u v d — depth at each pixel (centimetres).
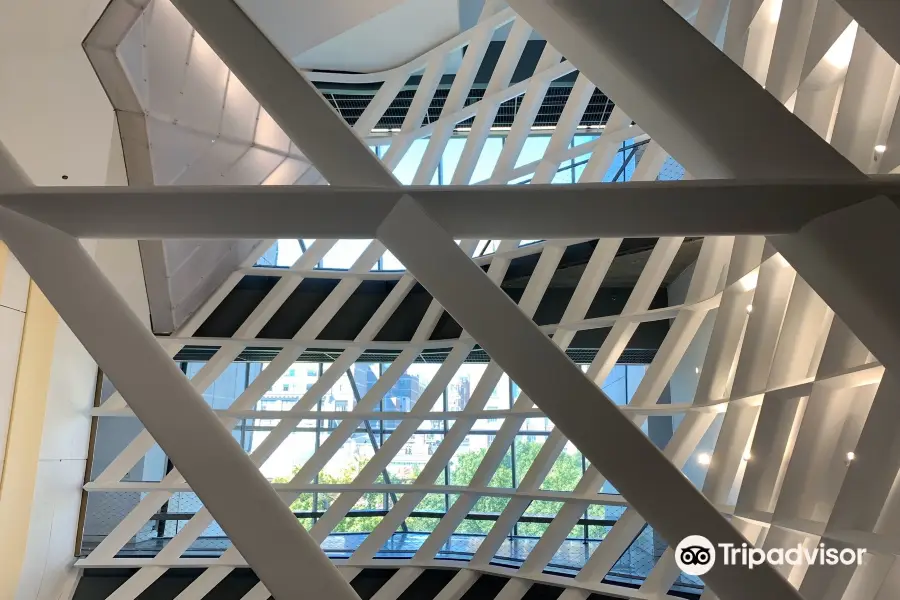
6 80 609
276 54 188
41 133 676
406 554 1269
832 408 525
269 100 188
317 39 914
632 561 1227
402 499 1155
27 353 862
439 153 1178
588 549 1357
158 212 180
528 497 1051
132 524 1067
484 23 1184
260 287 1316
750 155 175
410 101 1520
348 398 1770
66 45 603
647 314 965
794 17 592
